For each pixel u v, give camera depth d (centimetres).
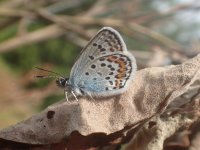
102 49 9
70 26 19
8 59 82
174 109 9
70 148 9
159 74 9
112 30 9
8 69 76
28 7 21
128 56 9
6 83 22
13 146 9
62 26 19
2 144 9
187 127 9
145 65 15
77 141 9
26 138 9
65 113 9
